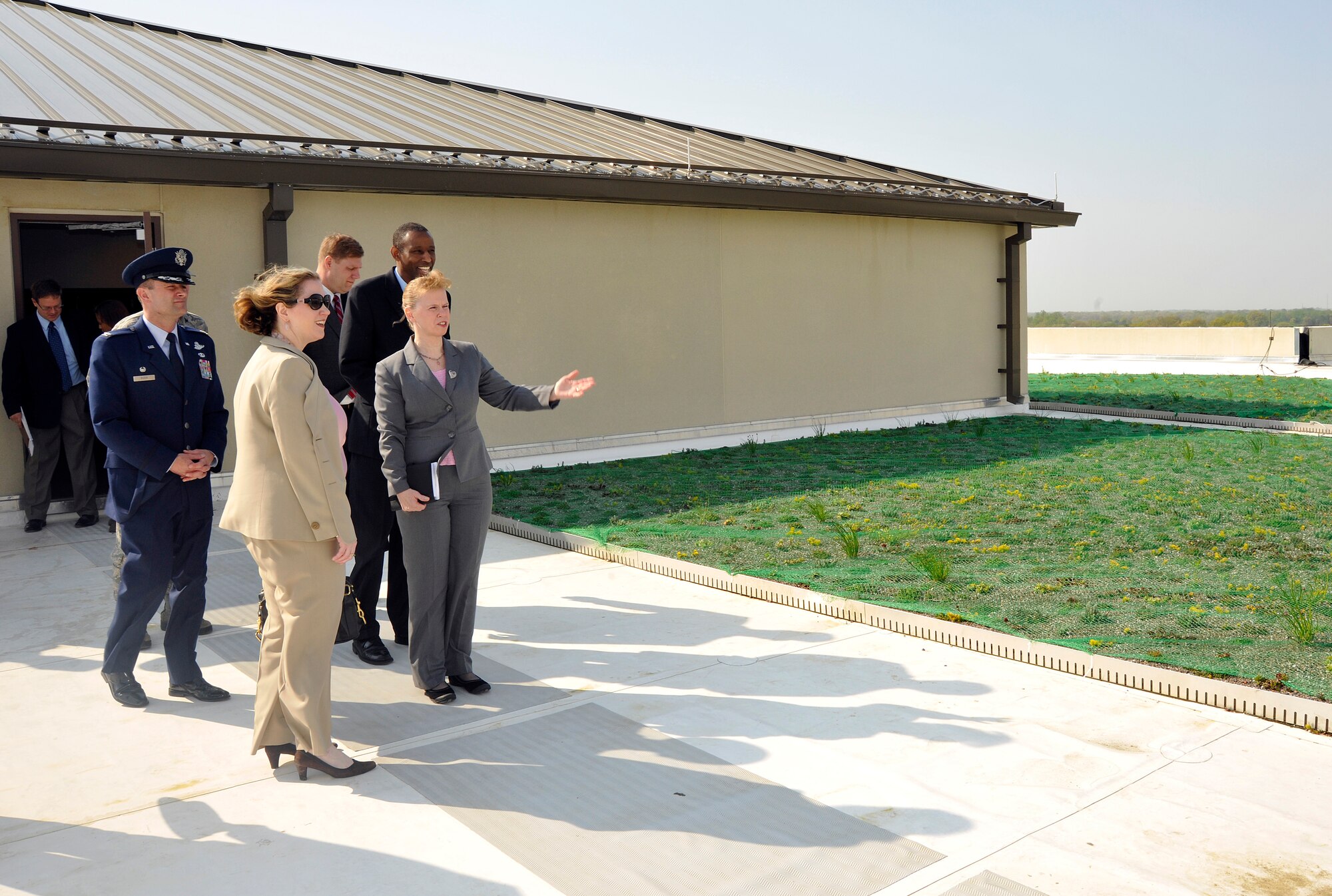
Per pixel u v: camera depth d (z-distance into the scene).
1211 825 2.99
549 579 6.02
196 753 3.66
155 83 10.66
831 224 12.55
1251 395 16.47
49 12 14.06
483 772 3.46
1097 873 2.74
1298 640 4.43
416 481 4.04
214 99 10.45
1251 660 4.18
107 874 2.83
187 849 2.97
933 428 12.57
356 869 2.84
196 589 4.20
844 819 3.07
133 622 4.11
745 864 2.82
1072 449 10.62
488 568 6.32
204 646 4.91
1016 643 4.46
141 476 4.04
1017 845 2.89
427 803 3.24
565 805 3.20
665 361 11.30
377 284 4.62
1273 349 26.19
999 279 14.42
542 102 15.83
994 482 8.67
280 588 3.36
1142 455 10.09
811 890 2.69
